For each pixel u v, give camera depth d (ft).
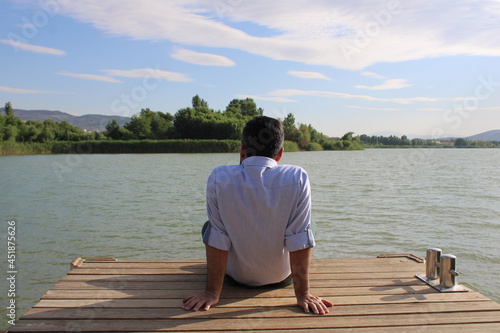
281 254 8.92
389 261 12.55
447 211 39.37
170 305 8.67
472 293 9.48
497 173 97.14
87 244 26.55
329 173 95.61
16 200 47.65
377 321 7.84
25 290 18.35
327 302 8.65
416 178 81.00
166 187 61.77
